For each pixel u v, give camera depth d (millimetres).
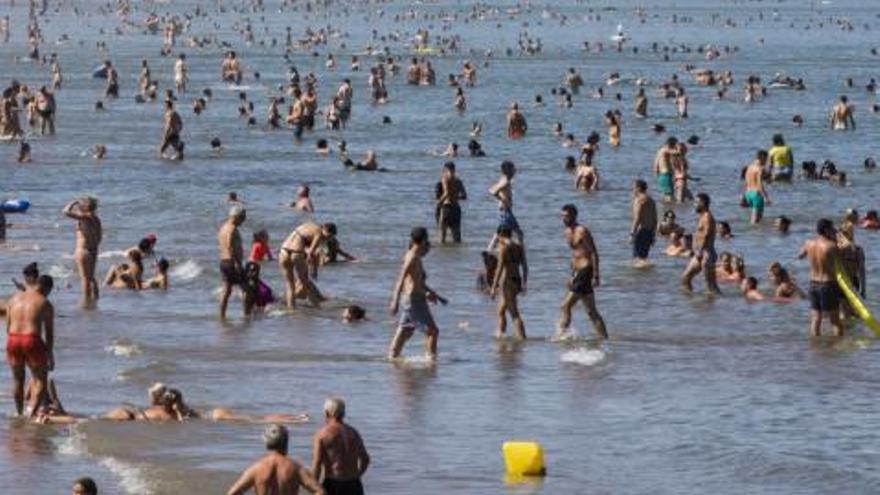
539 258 88188
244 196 112562
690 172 130750
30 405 52438
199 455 47969
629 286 79625
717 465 48000
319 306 73312
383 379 59344
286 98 196250
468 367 61500
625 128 171250
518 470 46844
